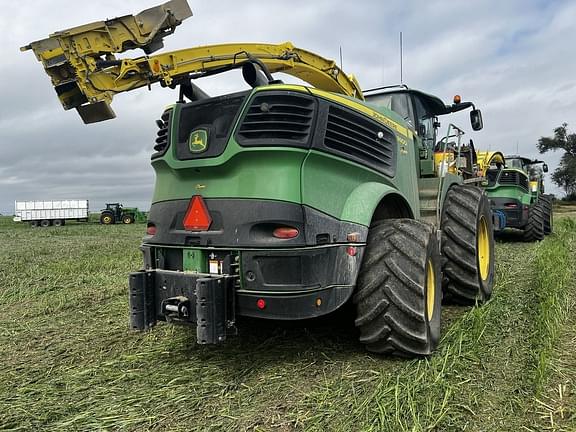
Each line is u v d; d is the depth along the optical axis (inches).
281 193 110.7
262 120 113.6
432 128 226.2
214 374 115.8
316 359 122.8
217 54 168.2
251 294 111.3
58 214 1409.9
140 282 120.5
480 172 338.6
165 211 127.5
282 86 115.0
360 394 101.3
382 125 143.4
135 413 97.0
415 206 165.9
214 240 115.6
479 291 172.6
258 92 115.0
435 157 199.0
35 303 207.2
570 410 93.9
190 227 121.0
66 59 150.6
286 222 109.8
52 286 241.1
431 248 126.1
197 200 120.0
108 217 1418.6
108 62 154.9
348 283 117.3
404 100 203.6
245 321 157.8
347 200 123.3
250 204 112.4
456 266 172.2
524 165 519.5
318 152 115.6
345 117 127.0
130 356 131.1
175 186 126.7
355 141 129.0
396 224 126.7
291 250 109.5
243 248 111.7
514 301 177.3
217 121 120.0
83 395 107.3
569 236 438.0
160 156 128.6
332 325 150.8
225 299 110.6
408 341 116.9
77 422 94.4
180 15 163.3
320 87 194.7
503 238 439.2
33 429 92.4
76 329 162.2
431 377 106.7
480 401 97.7
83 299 208.2
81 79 151.2
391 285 116.8
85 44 152.8
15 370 124.1
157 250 130.3
